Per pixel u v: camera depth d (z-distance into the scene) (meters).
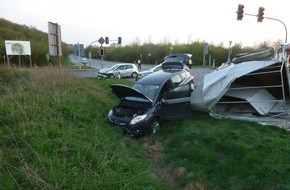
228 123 7.12
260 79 8.23
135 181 4.20
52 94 7.41
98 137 5.48
